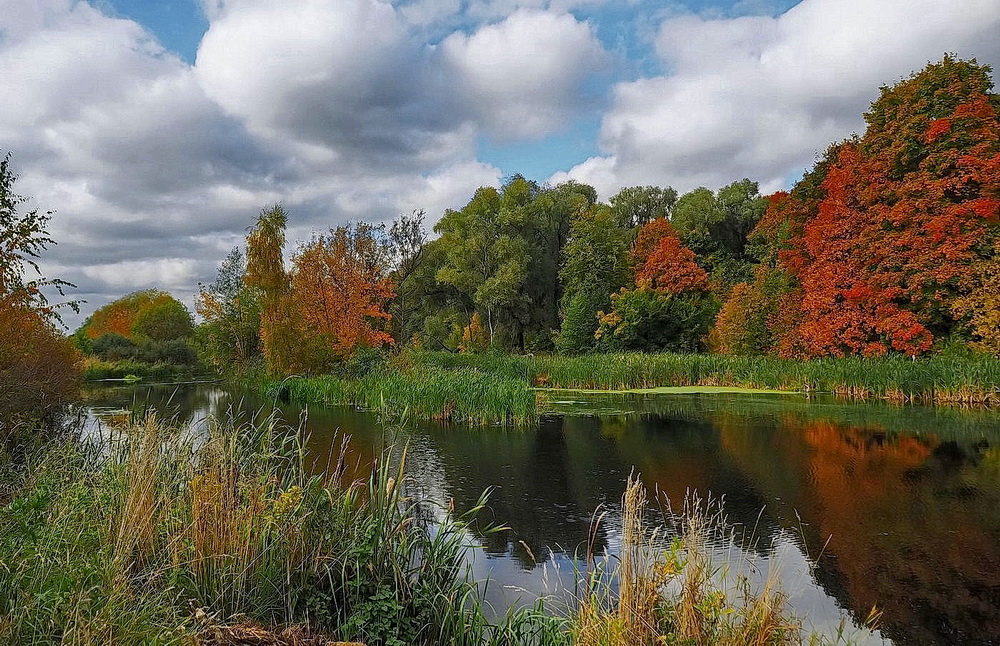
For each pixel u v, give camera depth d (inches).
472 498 373.4
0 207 409.7
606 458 493.7
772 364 1050.7
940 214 949.2
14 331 430.3
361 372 1061.1
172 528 180.1
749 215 2127.2
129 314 2967.5
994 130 943.7
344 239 1257.4
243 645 143.3
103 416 637.3
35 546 141.0
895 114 1051.3
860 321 1011.3
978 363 799.7
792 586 248.1
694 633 139.8
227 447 216.7
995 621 221.8
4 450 270.7
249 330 1520.7
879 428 622.8
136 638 122.2
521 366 1150.3
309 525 195.6
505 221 1955.0
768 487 405.1
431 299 2167.8
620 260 1887.3
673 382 1095.6
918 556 282.5
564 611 211.0
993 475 430.9
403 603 180.2
